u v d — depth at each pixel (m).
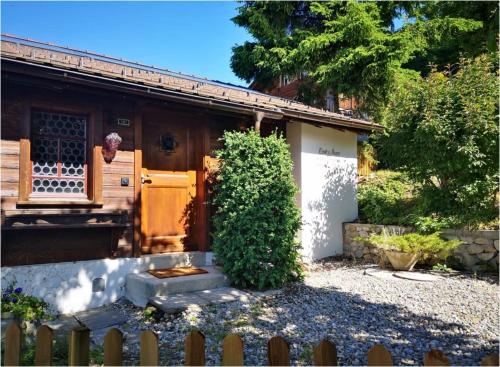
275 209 5.19
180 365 2.79
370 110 10.68
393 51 9.57
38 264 4.40
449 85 6.60
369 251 7.31
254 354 2.95
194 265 5.67
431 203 6.81
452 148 6.25
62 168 4.67
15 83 4.27
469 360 2.80
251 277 4.91
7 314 3.31
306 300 4.52
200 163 5.94
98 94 4.80
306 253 7.17
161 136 5.70
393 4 10.84
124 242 5.05
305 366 2.71
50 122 4.62
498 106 6.13
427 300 4.46
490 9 10.34
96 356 2.95
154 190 5.58
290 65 11.45
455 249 6.19
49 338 1.82
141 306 4.59
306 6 11.84
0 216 3.95
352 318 3.86
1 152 4.18
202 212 5.85
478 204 6.29
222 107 5.30
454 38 11.34
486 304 4.25
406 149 7.09
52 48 5.58
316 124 7.30
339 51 10.52
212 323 3.73
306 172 7.26
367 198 8.38
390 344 3.15
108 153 4.89
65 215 4.35
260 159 5.20
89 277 4.71
